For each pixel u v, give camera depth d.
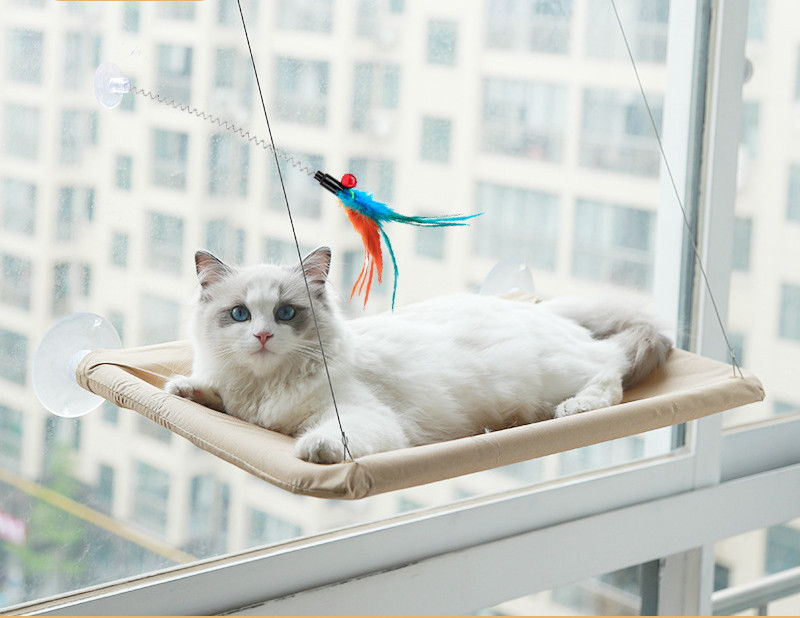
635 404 1.29
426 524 1.74
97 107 1.75
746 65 2.20
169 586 1.51
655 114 2.26
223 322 1.32
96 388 1.44
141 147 1.81
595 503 1.94
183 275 1.89
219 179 1.92
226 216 1.94
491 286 2.10
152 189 1.84
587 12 2.26
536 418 1.48
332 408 1.26
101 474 1.77
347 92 2.05
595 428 1.21
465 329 1.52
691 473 2.07
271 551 1.65
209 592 1.54
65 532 1.73
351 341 1.37
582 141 2.29
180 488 1.88
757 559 2.33
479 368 1.45
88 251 1.76
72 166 1.73
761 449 2.26
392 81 2.10
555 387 1.48
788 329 2.41
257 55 1.94
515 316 1.57
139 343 1.85
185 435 1.20
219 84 1.90
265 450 1.07
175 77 1.85
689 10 2.13
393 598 1.69
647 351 1.57
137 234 1.82
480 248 2.24
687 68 2.15
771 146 2.33
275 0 1.95
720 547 2.26
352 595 1.65
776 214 2.36
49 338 1.59
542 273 2.29
